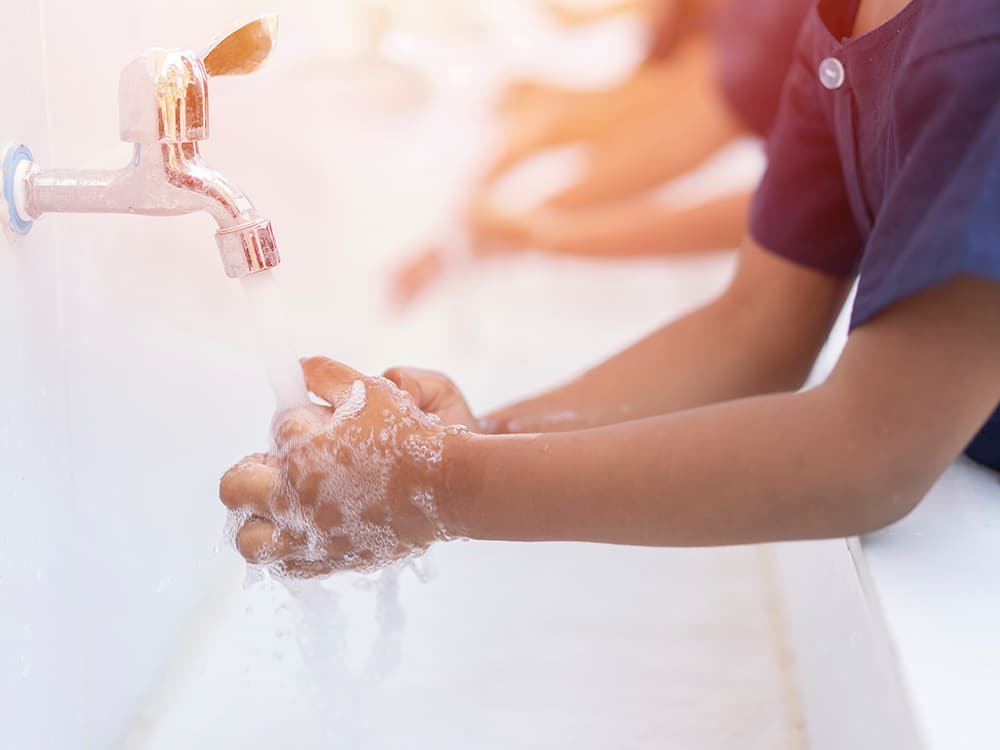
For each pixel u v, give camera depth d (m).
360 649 1.03
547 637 1.09
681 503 0.78
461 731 1.00
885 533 0.84
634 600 1.14
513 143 2.03
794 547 1.08
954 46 0.74
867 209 0.90
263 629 1.10
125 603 0.99
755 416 0.77
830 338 1.16
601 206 2.04
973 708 0.74
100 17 0.95
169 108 0.77
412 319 1.93
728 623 1.11
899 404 0.74
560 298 1.99
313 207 1.60
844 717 0.89
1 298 0.81
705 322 1.03
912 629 0.78
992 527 0.85
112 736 0.97
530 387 1.65
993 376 0.73
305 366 0.88
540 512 0.80
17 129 0.81
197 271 1.14
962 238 0.71
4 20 0.80
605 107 2.05
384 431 0.82
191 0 1.15
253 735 1.00
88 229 0.94
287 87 1.49
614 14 2.03
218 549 1.01
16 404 0.83
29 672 0.85
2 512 0.82
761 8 1.87
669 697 1.03
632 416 1.00
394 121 1.94
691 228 2.03
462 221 2.02
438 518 0.82
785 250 1.00
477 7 2.01
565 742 0.99
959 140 0.73
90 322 0.94
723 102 1.98
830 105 0.91
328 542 0.84
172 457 1.08
